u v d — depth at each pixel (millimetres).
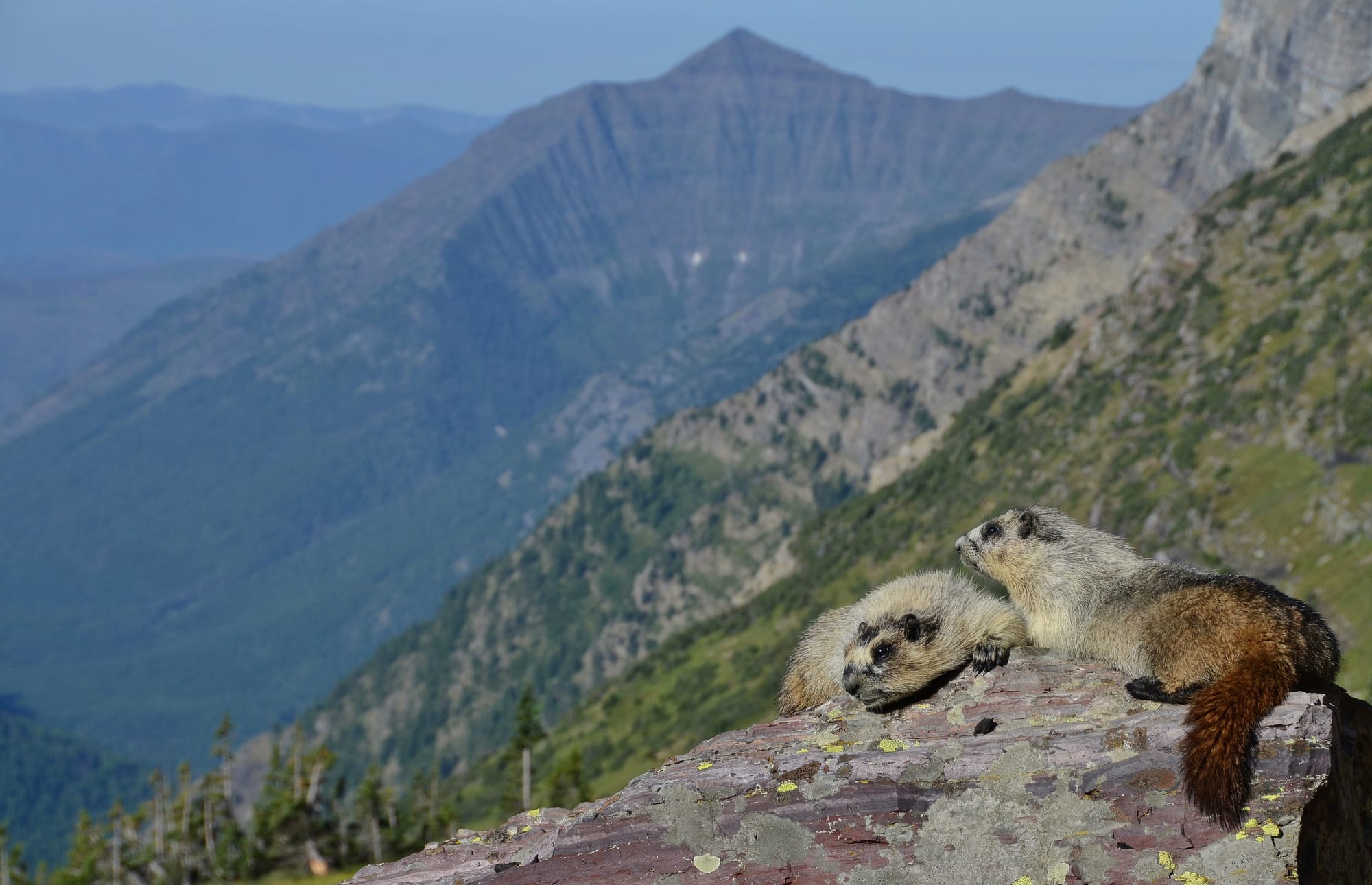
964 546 11453
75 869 97750
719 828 8539
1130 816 7902
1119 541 10867
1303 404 165500
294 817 97688
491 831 9828
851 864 8039
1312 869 7527
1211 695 8117
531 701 103000
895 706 10594
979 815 8156
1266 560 134125
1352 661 63844
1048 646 10758
